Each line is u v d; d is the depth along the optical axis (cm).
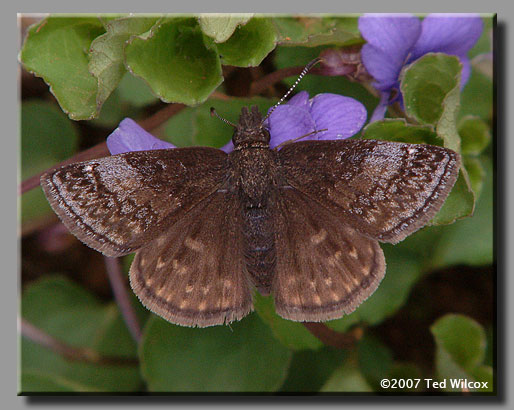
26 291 18
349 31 17
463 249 17
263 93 17
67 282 18
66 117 18
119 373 18
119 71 16
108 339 18
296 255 16
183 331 17
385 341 18
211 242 16
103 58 16
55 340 18
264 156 16
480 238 17
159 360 17
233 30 16
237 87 17
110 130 18
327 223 16
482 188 17
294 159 16
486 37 18
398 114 17
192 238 16
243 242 16
